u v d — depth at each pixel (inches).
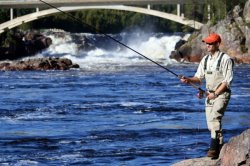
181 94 3056.1
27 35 7829.7
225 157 1002.1
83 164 1448.1
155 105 2578.7
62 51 7628.0
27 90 3395.7
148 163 1443.2
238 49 6348.4
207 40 1023.6
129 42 7603.4
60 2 7224.4
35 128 1989.4
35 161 1487.5
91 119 2187.5
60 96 3021.7
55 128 1984.5
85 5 7303.2
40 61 5196.9
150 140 1726.1
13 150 1624.0
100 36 7682.1
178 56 6594.5
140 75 4485.7
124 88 3444.9
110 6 7342.5
